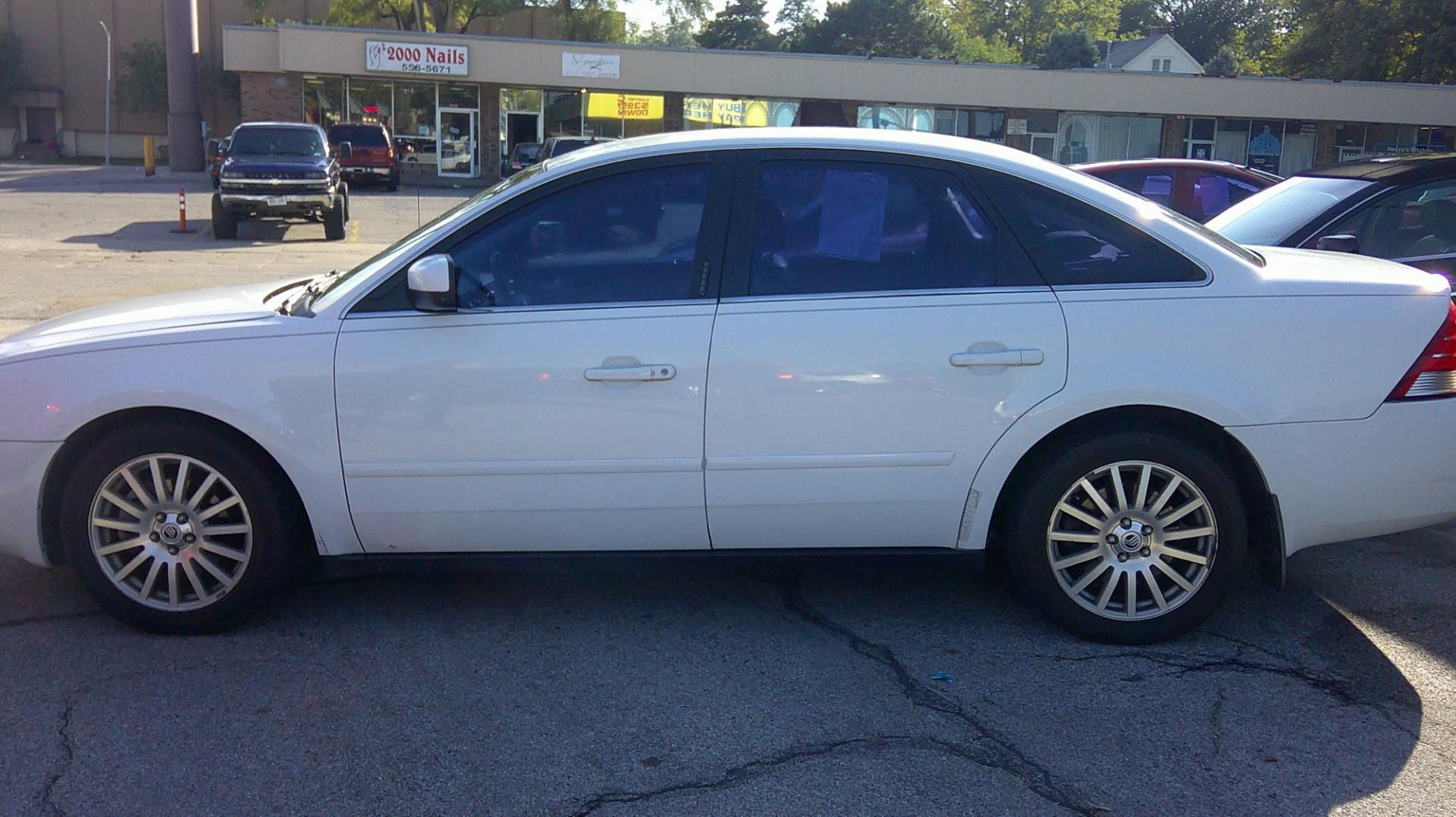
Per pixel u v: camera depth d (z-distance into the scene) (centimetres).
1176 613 404
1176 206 1198
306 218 1962
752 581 473
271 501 401
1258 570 488
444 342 389
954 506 400
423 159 3928
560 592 460
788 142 406
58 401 391
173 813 302
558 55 3831
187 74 3941
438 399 389
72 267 1442
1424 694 376
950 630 425
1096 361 386
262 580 405
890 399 389
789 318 388
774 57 3903
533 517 399
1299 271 409
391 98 3875
